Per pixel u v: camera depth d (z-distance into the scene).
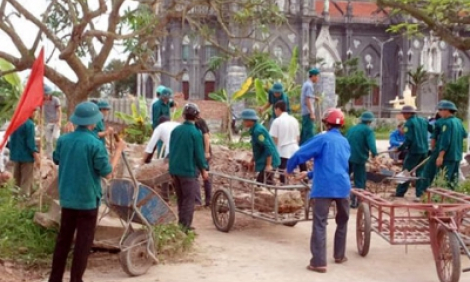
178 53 71.75
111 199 7.61
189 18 11.81
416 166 13.53
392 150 14.82
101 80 11.35
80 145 6.79
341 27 80.50
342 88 68.06
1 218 8.38
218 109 36.53
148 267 7.67
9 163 12.05
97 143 6.84
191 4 11.58
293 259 8.54
